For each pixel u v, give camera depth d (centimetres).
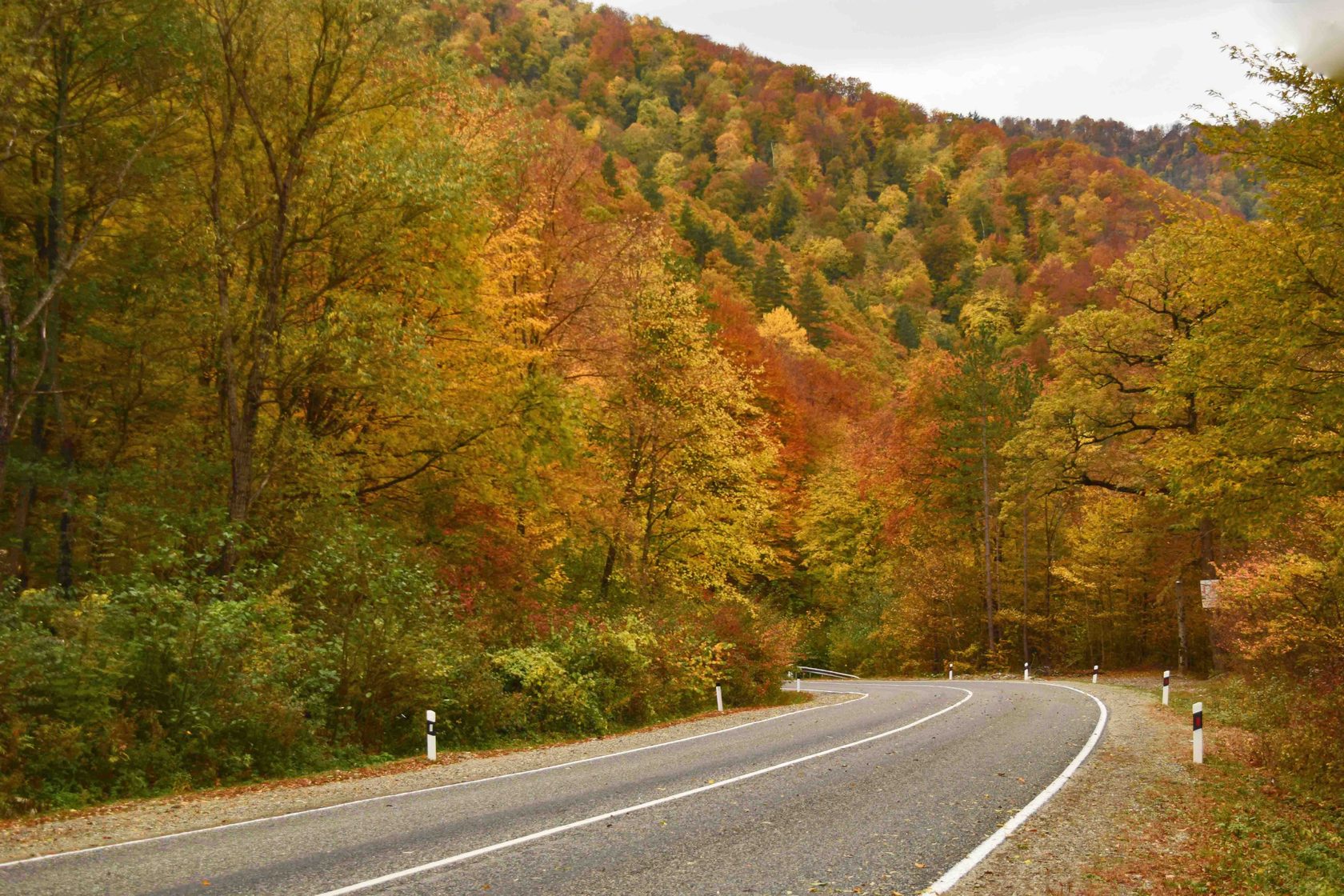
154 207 1786
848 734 1659
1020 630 4541
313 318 1827
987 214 13262
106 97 1697
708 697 2541
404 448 2055
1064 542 4475
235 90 1716
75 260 1569
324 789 1183
